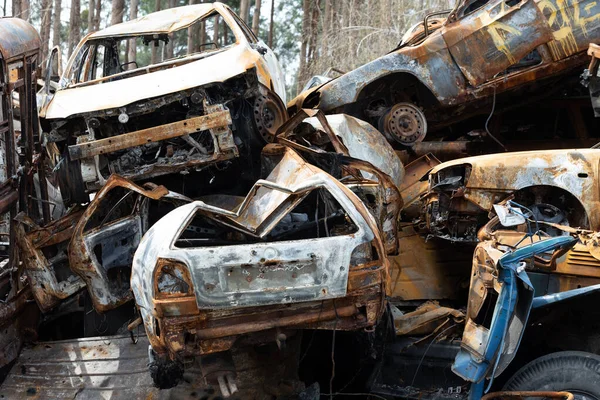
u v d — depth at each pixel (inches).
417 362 211.3
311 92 350.6
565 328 192.5
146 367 220.7
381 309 183.0
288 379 207.3
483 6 330.3
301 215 218.4
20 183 262.2
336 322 181.0
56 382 222.8
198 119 251.6
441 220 260.1
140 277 181.6
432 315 221.1
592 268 187.8
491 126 365.4
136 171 252.7
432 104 347.9
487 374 175.8
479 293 183.6
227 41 309.3
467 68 332.8
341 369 226.7
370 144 281.0
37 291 240.8
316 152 240.5
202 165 255.9
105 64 319.3
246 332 175.6
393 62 337.1
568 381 171.8
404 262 277.6
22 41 269.6
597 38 316.5
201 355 186.1
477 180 248.1
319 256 175.5
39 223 279.6
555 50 321.4
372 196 238.5
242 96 265.4
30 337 246.7
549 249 174.2
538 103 357.7
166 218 190.5
